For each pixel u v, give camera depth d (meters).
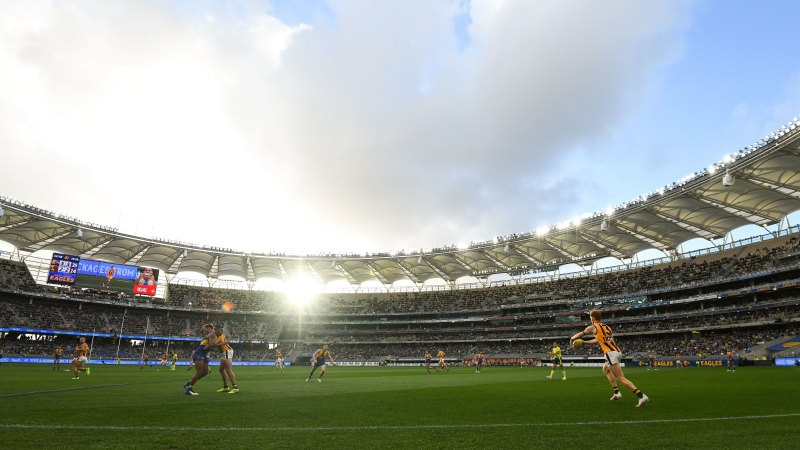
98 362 61.56
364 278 92.50
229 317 87.50
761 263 58.50
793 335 52.34
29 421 8.03
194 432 7.23
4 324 60.47
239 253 78.12
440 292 94.56
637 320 68.06
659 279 70.12
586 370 45.59
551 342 76.56
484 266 84.06
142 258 76.81
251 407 10.71
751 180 45.41
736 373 31.56
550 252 75.44
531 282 88.25
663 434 7.11
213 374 31.53
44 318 66.06
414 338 86.44
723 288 61.91
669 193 50.34
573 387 18.62
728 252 65.69
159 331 76.25
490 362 74.69
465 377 30.28
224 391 15.20
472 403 12.09
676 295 66.69
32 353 60.38
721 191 48.38
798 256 54.47
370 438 6.92
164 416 8.97
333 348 87.38
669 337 65.31
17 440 6.36
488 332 83.25
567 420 8.68
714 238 61.84
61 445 6.10
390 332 88.69
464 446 6.36
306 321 91.19
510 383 22.41
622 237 66.25
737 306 58.53
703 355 54.06
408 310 89.75
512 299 84.44
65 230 63.88
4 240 64.75
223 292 90.50
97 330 69.38
